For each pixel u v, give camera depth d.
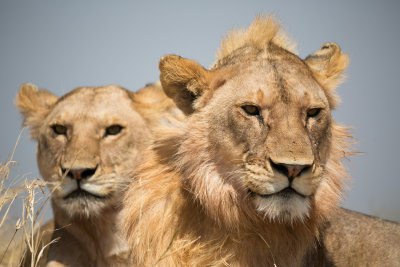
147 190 8.19
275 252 7.75
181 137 8.16
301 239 7.78
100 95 11.23
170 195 8.02
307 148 7.05
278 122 7.32
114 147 10.60
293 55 8.32
